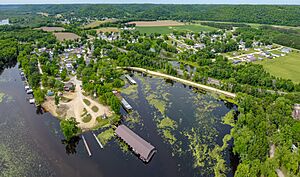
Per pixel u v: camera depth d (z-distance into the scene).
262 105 146.75
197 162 109.31
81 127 134.00
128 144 118.69
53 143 122.69
